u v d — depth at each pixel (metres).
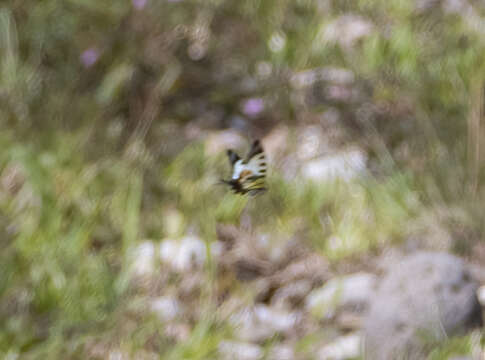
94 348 6.50
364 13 11.33
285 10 11.46
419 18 11.05
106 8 10.48
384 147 9.21
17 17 10.39
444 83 9.84
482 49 10.18
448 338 6.07
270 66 10.91
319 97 10.27
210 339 6.51
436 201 8.43
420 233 8.05
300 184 8.57
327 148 9.38
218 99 10.46
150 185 8.66
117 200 8.18
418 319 6.13
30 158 8.26
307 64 10.78
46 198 7.85
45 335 6.77
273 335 6.70
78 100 9.73
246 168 4.39
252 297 7.36
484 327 6.30
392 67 10.37
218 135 9.80
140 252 7.73
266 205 8.43
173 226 8.10
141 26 10.51
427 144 9.26
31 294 7.02
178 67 10.46
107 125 9.62
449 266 6.39
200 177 8.75
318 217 8.32
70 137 9.03
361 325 6.98
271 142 9.62
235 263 7.81
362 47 10.83
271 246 8.02
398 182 8.51
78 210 8.01
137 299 7.09
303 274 7.74
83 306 6.87
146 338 6.66
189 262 7.64
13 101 9.40
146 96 10.04
